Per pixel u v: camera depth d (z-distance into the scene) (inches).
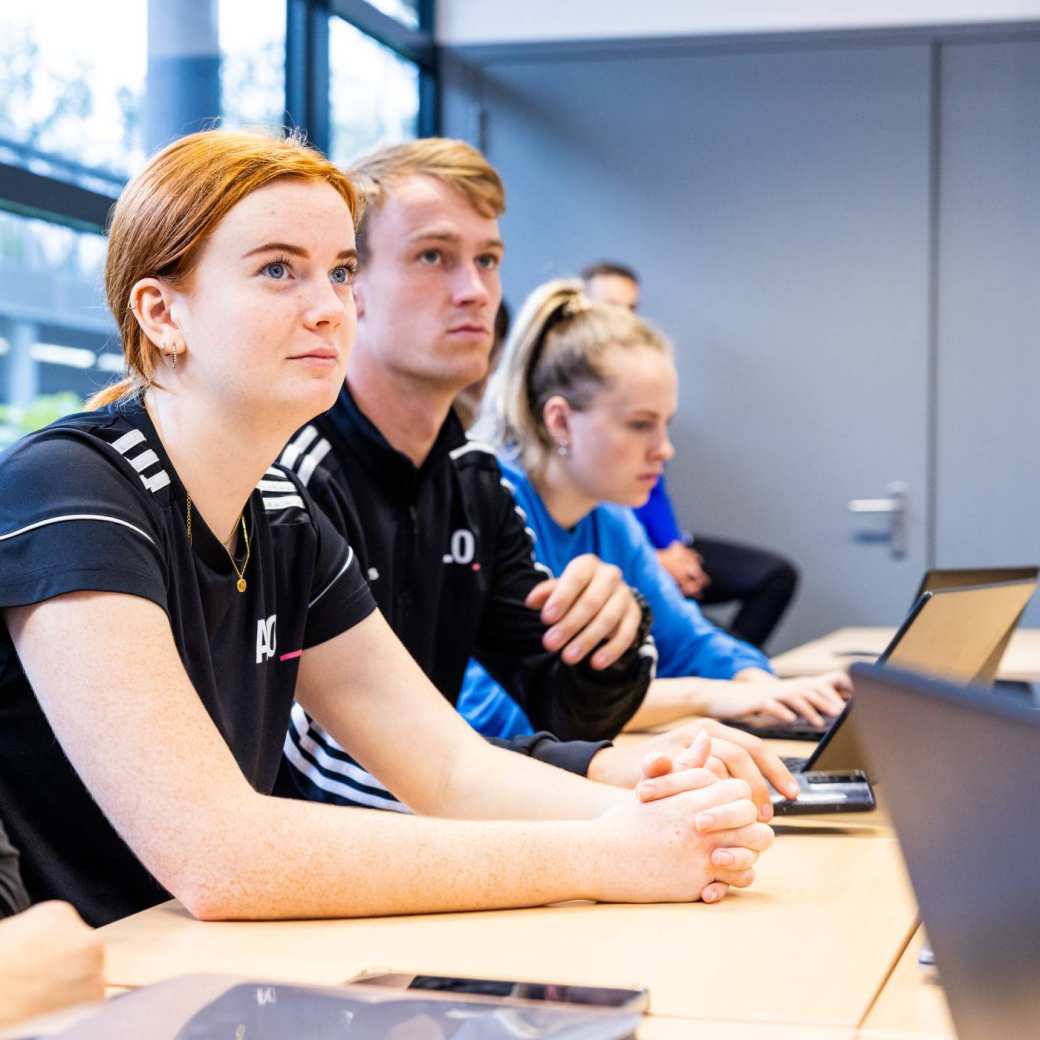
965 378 193.9
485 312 71.5
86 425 46.1
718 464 200.4
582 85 203.3
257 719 51.1
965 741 23.0
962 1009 24.8
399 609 71.9
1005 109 192.5
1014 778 22.3
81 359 119.6
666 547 161.0
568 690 72.9
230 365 45.4
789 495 198.5
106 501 43.8
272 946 38.5
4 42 110.8
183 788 40.7
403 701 53.8
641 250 202.5
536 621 75.7
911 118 194.7
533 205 205.2
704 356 200.7
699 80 200.2
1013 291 192.5
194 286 45.6
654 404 89.9
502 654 76.9
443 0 206.2
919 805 24.2
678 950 38.1
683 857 43.1
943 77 194.1
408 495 71.8
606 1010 31.0
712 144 200.1
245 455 47.4
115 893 46.6
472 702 86.1
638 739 79.4
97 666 41.5
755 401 199.5
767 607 186.9
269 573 51.2
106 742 41.1
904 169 195.0
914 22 193.9
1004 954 23.3
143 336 46.9
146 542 44.2
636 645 72.9
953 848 23.8
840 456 197.0
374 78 187.2
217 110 143.5
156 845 40.7
